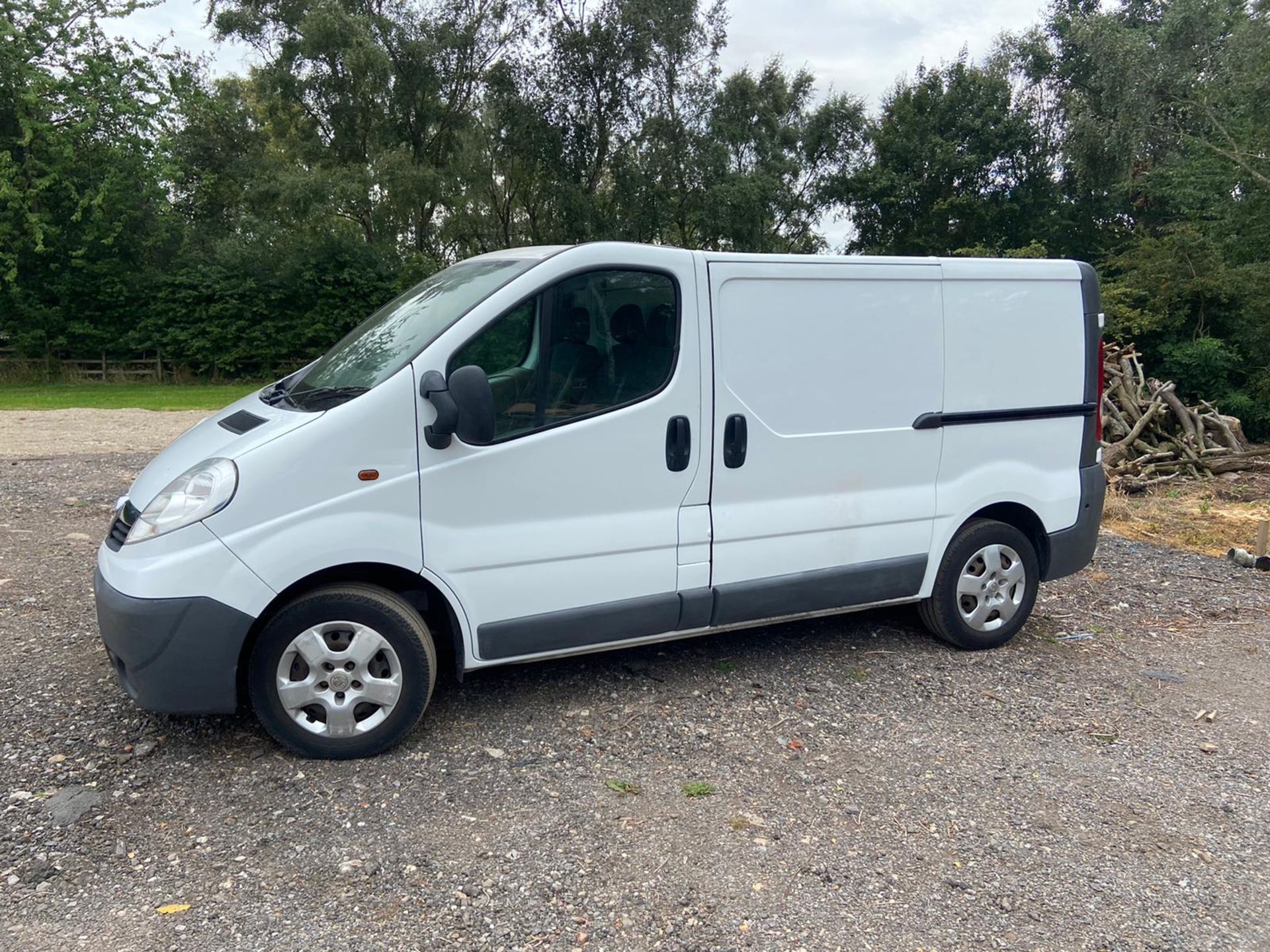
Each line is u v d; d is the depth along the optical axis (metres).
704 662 4.81
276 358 29.23
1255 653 5.31
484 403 3.50
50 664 4.54
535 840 3.16
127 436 13.79
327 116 32.38
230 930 2.66
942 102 36.91
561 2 30.95
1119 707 4.47
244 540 3.43
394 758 3.71
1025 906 2.89
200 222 33.25
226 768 3.58
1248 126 20.67
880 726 4.15
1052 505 5.18
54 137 25.52
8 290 26.84
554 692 4.39
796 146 37.94
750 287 4.27
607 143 32.19
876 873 3.04
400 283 29.69
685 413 4.14
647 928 2.72
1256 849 3.26
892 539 4.75
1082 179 31.31
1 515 7.77
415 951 2.60
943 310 4.78
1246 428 21.06
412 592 3.93
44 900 2.77
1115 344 14.42
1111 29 29.09
